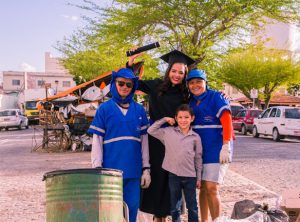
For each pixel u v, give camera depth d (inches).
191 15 665.0
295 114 860.0
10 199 322.0
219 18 668.7
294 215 193.6
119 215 142.9
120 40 700.7
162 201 201.9
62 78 2770.7
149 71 750.5
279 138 865.5
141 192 204.2
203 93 198.2
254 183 372.8
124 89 181.5
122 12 686.5
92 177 136.2
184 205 216.2
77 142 692.7
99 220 136.0
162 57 205.9
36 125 1472.7
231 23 694.5
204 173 196.1
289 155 605.9
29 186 375.6
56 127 687.7
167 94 202.5
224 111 191.5
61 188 135.9
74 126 681.0
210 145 195.2
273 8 660.7
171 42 724.0
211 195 196.4
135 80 183.8
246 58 1662.2
